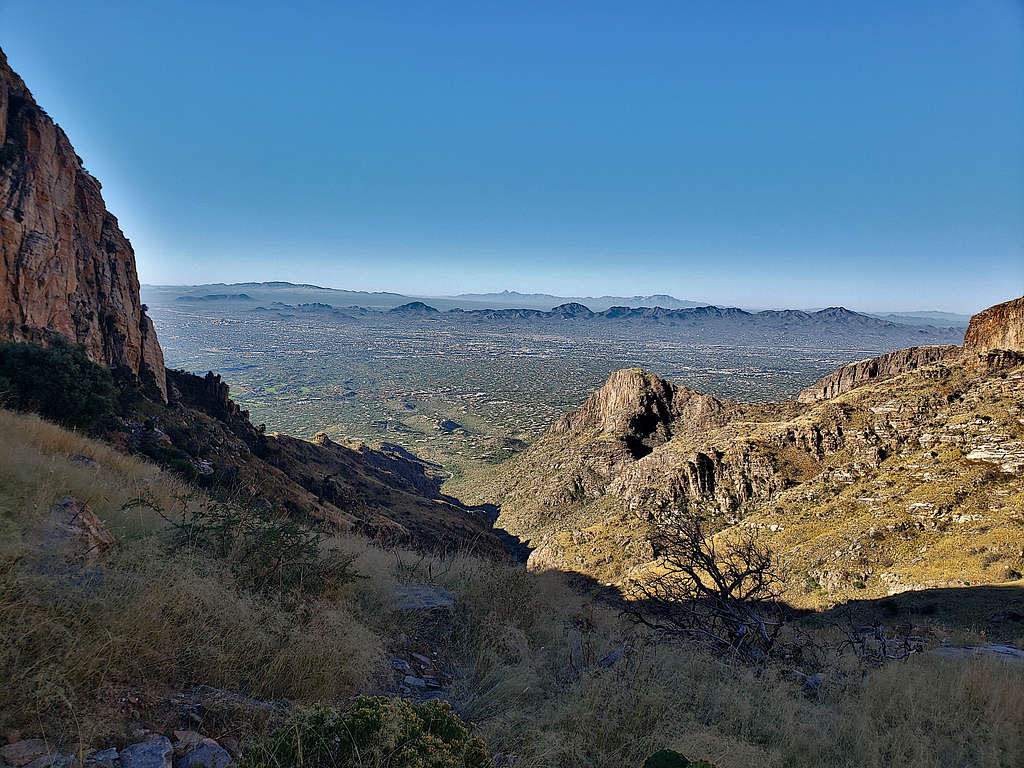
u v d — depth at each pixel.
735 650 7.20
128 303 54.34
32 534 4.70
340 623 5.66
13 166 40.91
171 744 3.31
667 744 4.48
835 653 8.11
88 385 23.78
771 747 4.84
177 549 5.84
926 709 5.62
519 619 7.84
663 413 188.25
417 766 3.19
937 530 53.31
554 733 4.40
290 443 97.44
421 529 69.75
